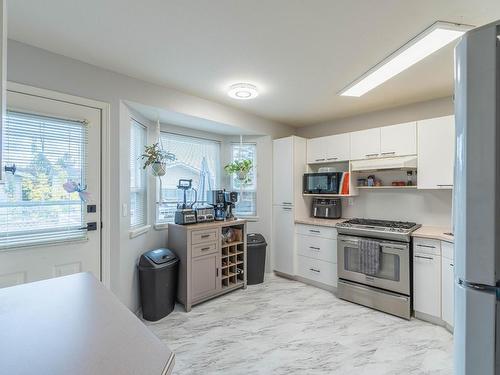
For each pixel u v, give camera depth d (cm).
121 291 237
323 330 237
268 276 384
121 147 240
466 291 86
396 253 264
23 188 188
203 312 272
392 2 147
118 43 190
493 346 82
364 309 278
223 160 400
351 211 368
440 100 297
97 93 223
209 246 296
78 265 212
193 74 241
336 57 208
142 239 284
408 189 318
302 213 379
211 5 150
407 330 236
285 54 205
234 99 307
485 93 80
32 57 192
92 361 66
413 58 206
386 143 305
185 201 322
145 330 82
